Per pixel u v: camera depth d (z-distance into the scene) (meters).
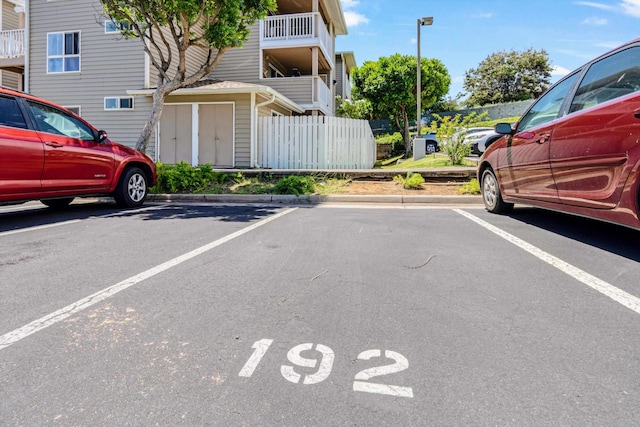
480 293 2.74
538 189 4.56
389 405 1.59
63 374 1.80
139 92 13.06
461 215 5.77
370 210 6.48
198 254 3.75
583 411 1.54
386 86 21.72
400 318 2.36
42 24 14.89
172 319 2.35
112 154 6.52
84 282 2.97
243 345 2.05
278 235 4.57
